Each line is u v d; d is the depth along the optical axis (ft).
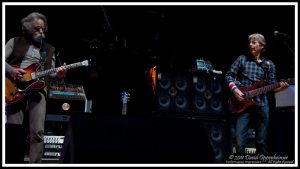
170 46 18.81
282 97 14.38
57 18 17.12
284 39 15.56
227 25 19.84
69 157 6.49
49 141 11.71
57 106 12.66
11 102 9.90
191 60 19.25
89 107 13.25
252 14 19.52
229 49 19.84
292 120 13.16
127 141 6.49
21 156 9.64
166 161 6.52
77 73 16.40
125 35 18.21
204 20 19.79
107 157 6.24
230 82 12.39
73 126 6.45
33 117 10.00
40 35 10.59
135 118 6.85
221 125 13.15
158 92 13.00
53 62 11.13
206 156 6.72
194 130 7.00
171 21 19.19
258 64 12.56
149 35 18.37
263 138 12.20
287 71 17.88
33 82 10.18
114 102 16.01
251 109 12.28
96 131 6.48
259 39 12.71
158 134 6.74
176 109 13.02
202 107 13.33
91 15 17.60
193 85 13.47
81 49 16.93
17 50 10.30
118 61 16.33
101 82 16.16
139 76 16.30
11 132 9.38
